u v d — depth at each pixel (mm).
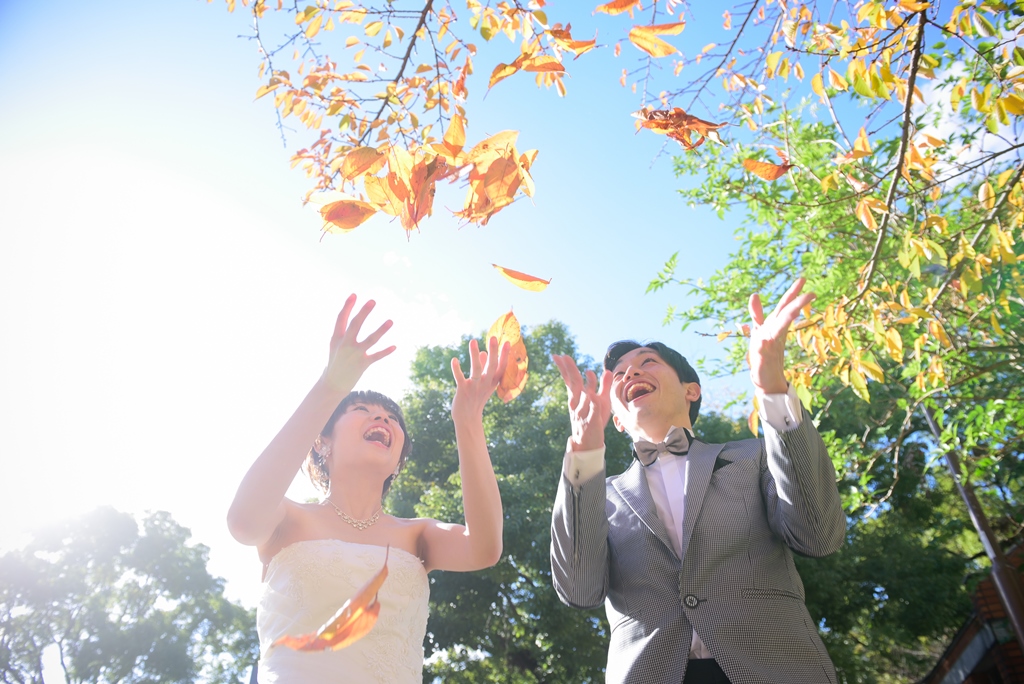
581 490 2371
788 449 2209
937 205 5496
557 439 13719
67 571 21734
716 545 2330
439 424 15000
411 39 2945
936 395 6473
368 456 2820
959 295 5125
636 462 2779
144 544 22656
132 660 21172
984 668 12977
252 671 2500
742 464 2559
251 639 22625
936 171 4527
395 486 14586
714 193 7996
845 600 13406
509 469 13227
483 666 13234
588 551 2354
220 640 22594
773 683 2072
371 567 2475
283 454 2227
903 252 4090
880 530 14383
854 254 6961
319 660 2264
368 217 2338
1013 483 10469
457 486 13281
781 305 2217
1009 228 4359
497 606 12914
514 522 11977
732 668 2092
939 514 14531
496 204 2242
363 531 2738
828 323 4457
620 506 2613
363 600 1458
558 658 12188
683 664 2156
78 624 21328
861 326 4703
